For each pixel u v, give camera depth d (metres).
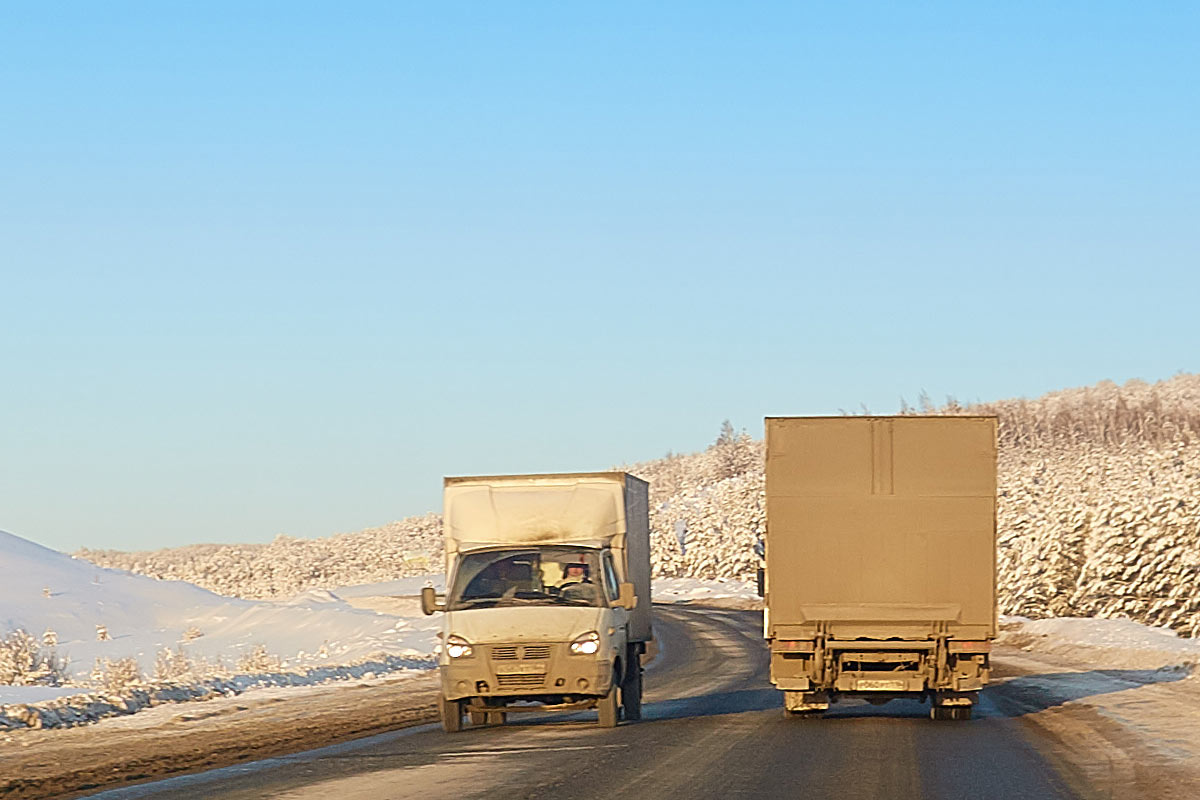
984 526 23.88
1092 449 181.12
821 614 24.03
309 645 79.56
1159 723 22.77
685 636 64.94
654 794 15.25
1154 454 99.31
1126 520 61.78
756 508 140.00
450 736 23.59
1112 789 15.35
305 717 28.84
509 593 24.53
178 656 49.19
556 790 15.70
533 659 23.44
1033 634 55.59
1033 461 178.50
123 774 19.28
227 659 65.75
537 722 26.31
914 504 23.98
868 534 24.03
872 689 24.09
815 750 19.84
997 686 33.28
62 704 28.61
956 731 22.69
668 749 20.16
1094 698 28.41
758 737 21.95
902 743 20.73
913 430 24.06
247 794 16.28
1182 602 58.19
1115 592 60.75
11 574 100.94
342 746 22.38
